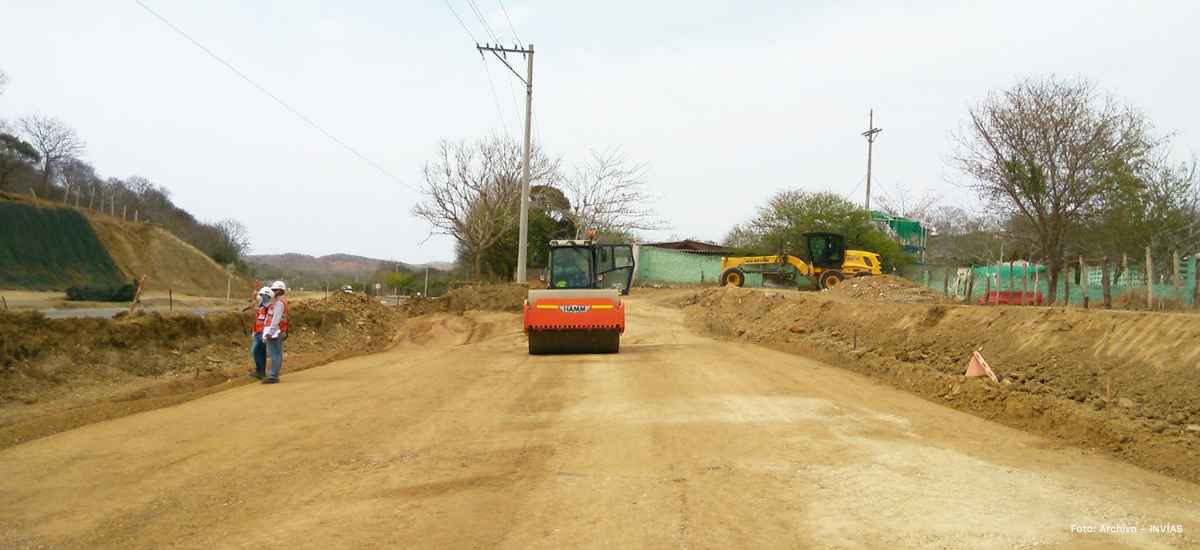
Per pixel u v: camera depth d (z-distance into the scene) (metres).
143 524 5.84
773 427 9.17
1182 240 23.48
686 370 14.39
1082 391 9.92
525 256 34.62
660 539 5.46
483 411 10.37
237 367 15.03
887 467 7.34
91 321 13.25
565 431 9.04
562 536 5.54
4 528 5.76
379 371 14.95
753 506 6.18
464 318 25.88
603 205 48.44
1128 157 21.25
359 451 8.12
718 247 61.28
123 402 11.01
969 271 31.91
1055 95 21.66
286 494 6.60
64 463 7.62
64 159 65.75
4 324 11.50
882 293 31.09
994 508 6.10
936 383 11.71
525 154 34.78
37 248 51.03
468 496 6.51
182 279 62.75
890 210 66.06
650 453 7.93
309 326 20.30
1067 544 5.32
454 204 44.38
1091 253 23.66
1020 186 21.44
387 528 5.73
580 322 17.55
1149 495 6.45
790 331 21.08
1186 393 8.76
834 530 5.61
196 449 8.20
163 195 89.06
